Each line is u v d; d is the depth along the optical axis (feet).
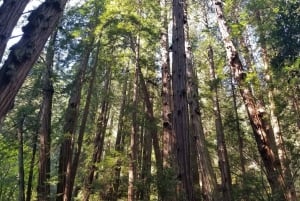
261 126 31.68
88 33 48.96
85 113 48.60
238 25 38.19
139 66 50.83
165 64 48.29
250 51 50.24
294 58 32.76
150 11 48.93
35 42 9.39
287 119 52.37
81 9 46.29
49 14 9.89
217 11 38.22
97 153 55.36
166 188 33.47
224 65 51.72
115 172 49.93
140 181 39.73
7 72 8.73
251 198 36.11
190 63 43.88
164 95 46.21
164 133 43.34
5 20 9.11
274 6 42.14
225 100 64.69
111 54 52.11
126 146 68.80
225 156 53.31
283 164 41.47
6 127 51.42
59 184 43.19
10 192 65.77
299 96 50.72
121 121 61.05
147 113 49.52
